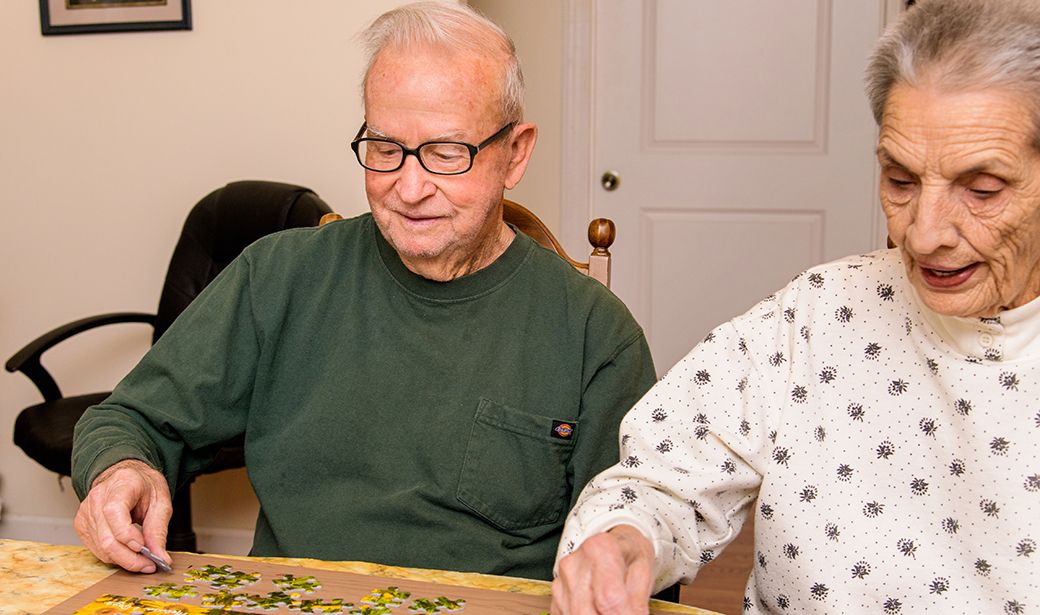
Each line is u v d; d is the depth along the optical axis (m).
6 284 2.86
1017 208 0.75
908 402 0.97
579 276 1.32
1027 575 0.89
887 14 3.22
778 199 3.37
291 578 1.00
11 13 2.74
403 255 1.21
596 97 3.42
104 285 2.81
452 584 1.01
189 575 1.01
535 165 3.47
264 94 2.66
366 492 1.25
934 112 0.74
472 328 1.25
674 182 3.41
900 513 0.97
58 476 2.90
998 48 0.72
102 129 2.75
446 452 1.22
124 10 2.68
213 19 2.65
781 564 1.02
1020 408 0.89
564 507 1.28
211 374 1.26
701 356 1.10
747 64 3.32
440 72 1.12
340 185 2.66
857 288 1.03
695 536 1.04
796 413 1.03
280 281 1.29
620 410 1.26
